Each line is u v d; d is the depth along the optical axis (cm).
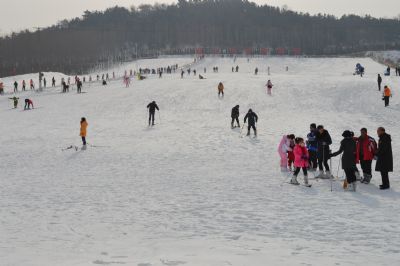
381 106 3678
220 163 2050
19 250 840
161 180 1680
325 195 1359
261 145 2525
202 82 5634
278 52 19962
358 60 13588
